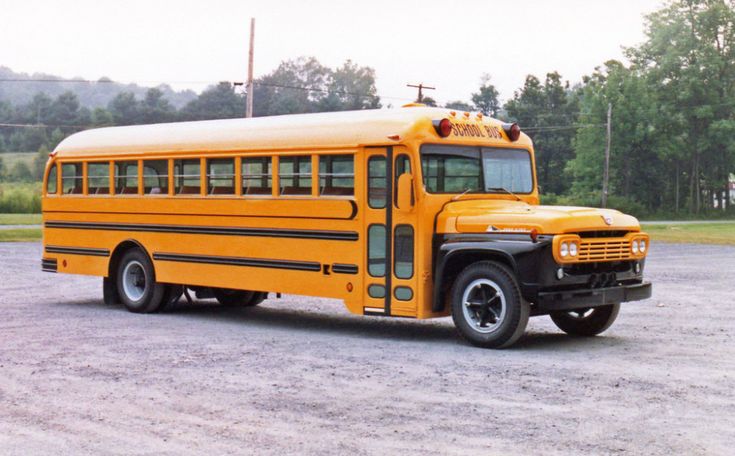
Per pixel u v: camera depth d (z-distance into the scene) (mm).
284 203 12023
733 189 104875
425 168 10828
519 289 10148
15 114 179000
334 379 8797
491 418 7250
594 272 10516
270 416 7352
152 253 13867
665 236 42875
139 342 11180
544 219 10086
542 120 100250
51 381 8758
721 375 8977
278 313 14328
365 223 11188
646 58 90562
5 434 6863
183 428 6996
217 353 10328
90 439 6703
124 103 159125
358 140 11203
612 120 83500
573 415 7332
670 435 6715
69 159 15102
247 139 12477
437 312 10852
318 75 175375
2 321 13164
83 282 19562
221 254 12867
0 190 78562
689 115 85625
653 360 9836
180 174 13422
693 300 16062
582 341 11242
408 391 8242
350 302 11352
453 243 10609
